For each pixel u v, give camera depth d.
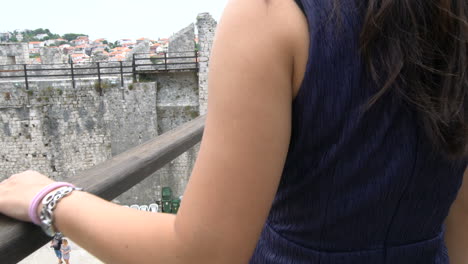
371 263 0.92
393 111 0.80
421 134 0.82
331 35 0.75
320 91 0.77
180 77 16.56
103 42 82.56
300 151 0.86
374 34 0.73
